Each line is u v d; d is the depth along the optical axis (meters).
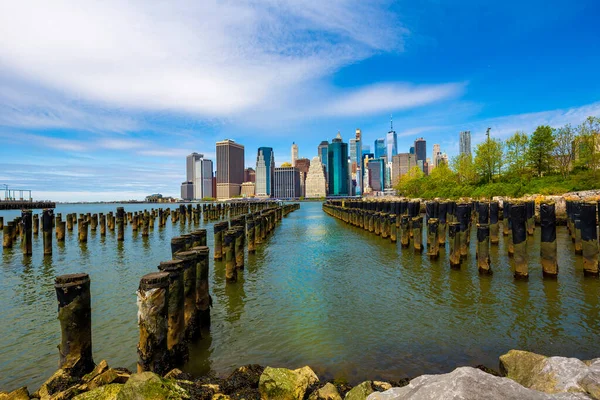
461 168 87.00
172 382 6.64
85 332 8.22
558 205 38.06
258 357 9.79
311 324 12.06
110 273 20.34
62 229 34.78
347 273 19.34
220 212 88.25
